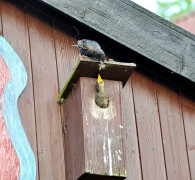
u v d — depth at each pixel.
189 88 6.58
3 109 5.69
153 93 6.45
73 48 6.29
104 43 6.39
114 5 6.25
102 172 5.28
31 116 5.79
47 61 6.12
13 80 5.86
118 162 5.36
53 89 6.00
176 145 6.29
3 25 6.16
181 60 6.33
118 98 5.64
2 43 6.01
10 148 5.55
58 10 6.07
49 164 5.65
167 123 6.36
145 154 6.10
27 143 5.62
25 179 5.46
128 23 6.25
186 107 6.55
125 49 6.30
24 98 5.84
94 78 5.66
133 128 6.17
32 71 6.01
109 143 5.40
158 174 6.06
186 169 6.21
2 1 6.31
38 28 6.27
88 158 5.29
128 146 6.06
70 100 5.77
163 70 6.39
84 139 5.35
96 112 5.49
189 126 6.45
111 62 5.57
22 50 6.08
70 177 5.54
